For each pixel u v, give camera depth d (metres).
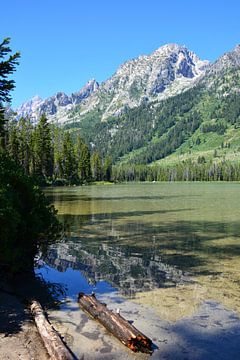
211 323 10.14
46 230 15.55
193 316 10.63
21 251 13.90
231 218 33.03
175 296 12.38
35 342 8.88
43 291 12.95
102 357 8.30
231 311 11.01
